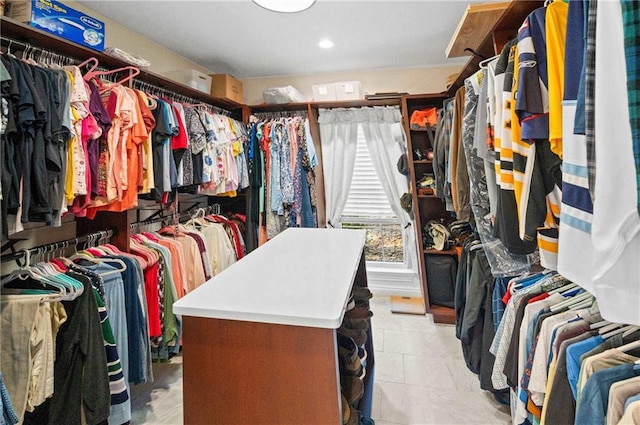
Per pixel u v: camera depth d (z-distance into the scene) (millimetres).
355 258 1368
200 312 864
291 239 1798
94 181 1642
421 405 1874
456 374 2170
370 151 3537
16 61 1316
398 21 2436
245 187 3125
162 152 2092
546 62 972
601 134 633
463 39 1966
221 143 2715
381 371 2211
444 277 3051
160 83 2383
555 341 1038
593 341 946
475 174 1691
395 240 3703
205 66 3348
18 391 1244
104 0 2090
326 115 3516
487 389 1823
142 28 2477
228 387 868
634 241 611
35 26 1521
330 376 808
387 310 3252
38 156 1356
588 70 685
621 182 613
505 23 1459
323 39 2734
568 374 939
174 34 2588
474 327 1930
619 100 611
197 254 2453
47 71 1428
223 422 872
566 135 795
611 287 632
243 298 927
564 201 800
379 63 3336
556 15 916
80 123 1547
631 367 827
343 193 3605
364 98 3246
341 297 926
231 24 2443
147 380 1846
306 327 815
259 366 849
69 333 1396
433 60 3275
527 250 1191
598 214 643
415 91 3455
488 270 1864
